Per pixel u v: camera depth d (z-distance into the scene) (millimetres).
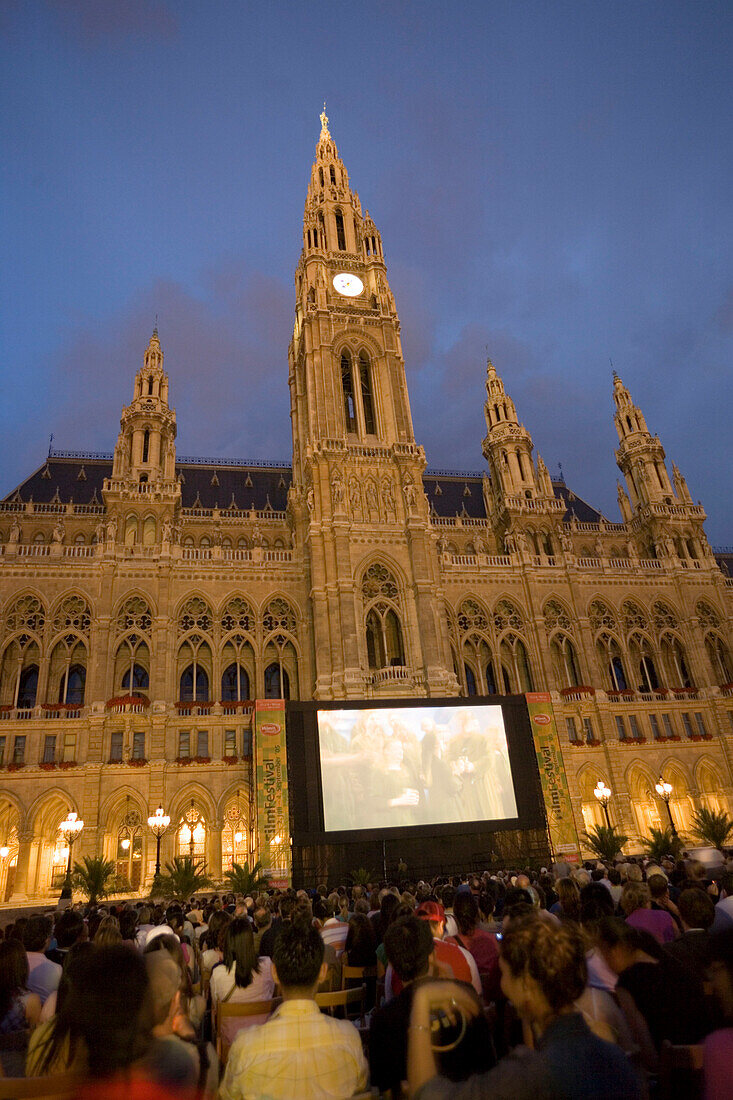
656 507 80688
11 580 58438
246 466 88000
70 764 52625
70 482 78438
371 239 81875
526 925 5312
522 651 68875
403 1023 6074
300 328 79312
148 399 71562
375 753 51125
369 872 48250
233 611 62594
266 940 12039
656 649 71625
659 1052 6789
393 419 70688
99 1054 4312
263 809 50656
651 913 10492
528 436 82750
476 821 50969
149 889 50344
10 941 7965
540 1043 4824
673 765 65625
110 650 58000
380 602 62906
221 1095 5812
